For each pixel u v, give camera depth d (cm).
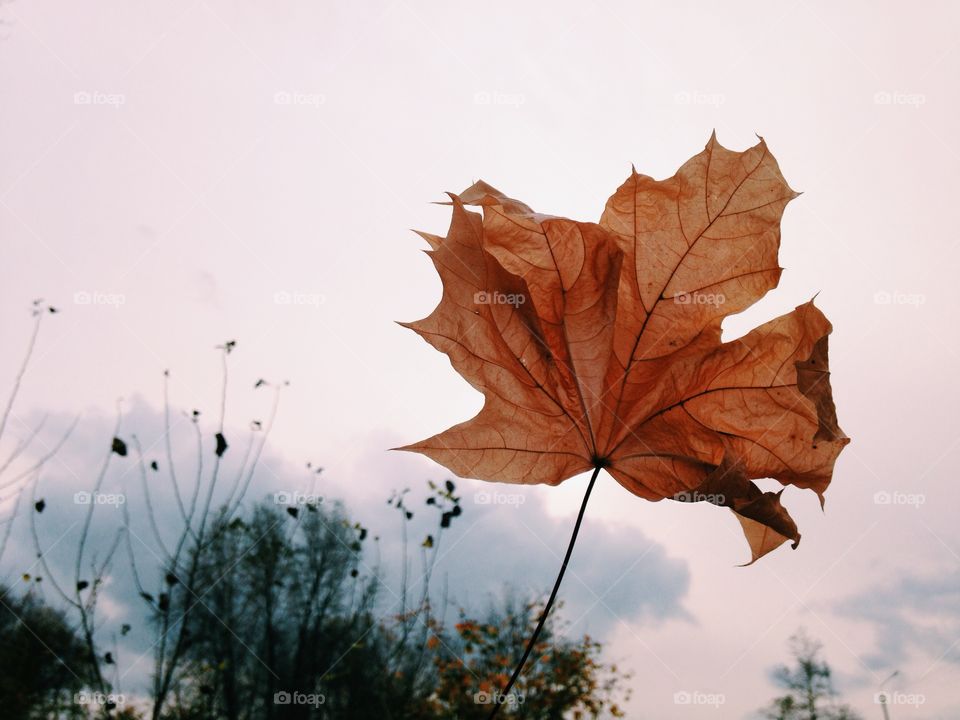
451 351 31
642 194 29
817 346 28
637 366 31
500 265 30
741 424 30
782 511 27
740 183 29
